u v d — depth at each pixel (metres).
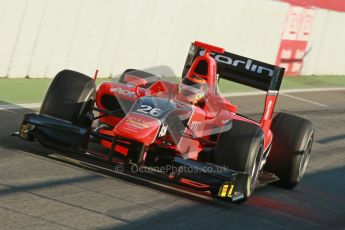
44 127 25.28
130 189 24.78
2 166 24.36
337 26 82.69
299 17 74.31
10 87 41.03
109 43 50.31
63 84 26.33
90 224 20.19
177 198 25.08
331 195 31.61
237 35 64.94
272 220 25.11
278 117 31.17
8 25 41.81
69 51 47.03
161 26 55.22
